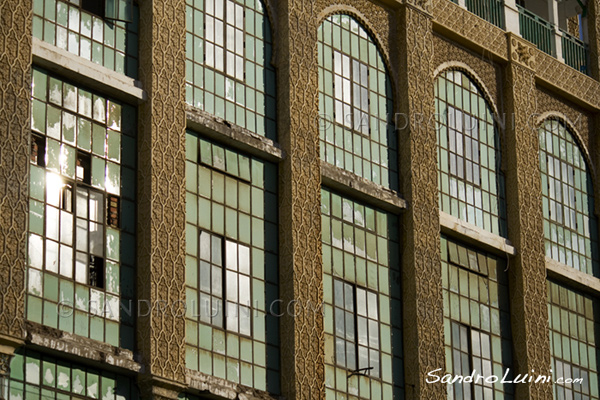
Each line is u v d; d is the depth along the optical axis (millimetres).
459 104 37156
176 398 28688
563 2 42406
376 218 34250
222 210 30859
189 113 30453
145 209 29172
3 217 26672
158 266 28953
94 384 27797
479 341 35875
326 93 33750
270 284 31422
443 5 36938
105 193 28891
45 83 28391
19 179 27031
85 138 28844
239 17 32406
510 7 39406
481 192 37094
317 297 31828
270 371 30891
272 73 32844
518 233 37406
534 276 37375
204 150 30844
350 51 34625
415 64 35625
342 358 32406
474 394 35281
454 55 37281
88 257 28297
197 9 31531
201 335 29719
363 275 33469
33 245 27422
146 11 30250
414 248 34344
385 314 33719
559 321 38344
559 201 39344
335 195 33438
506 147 38094
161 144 29625
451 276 35719
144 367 28344
